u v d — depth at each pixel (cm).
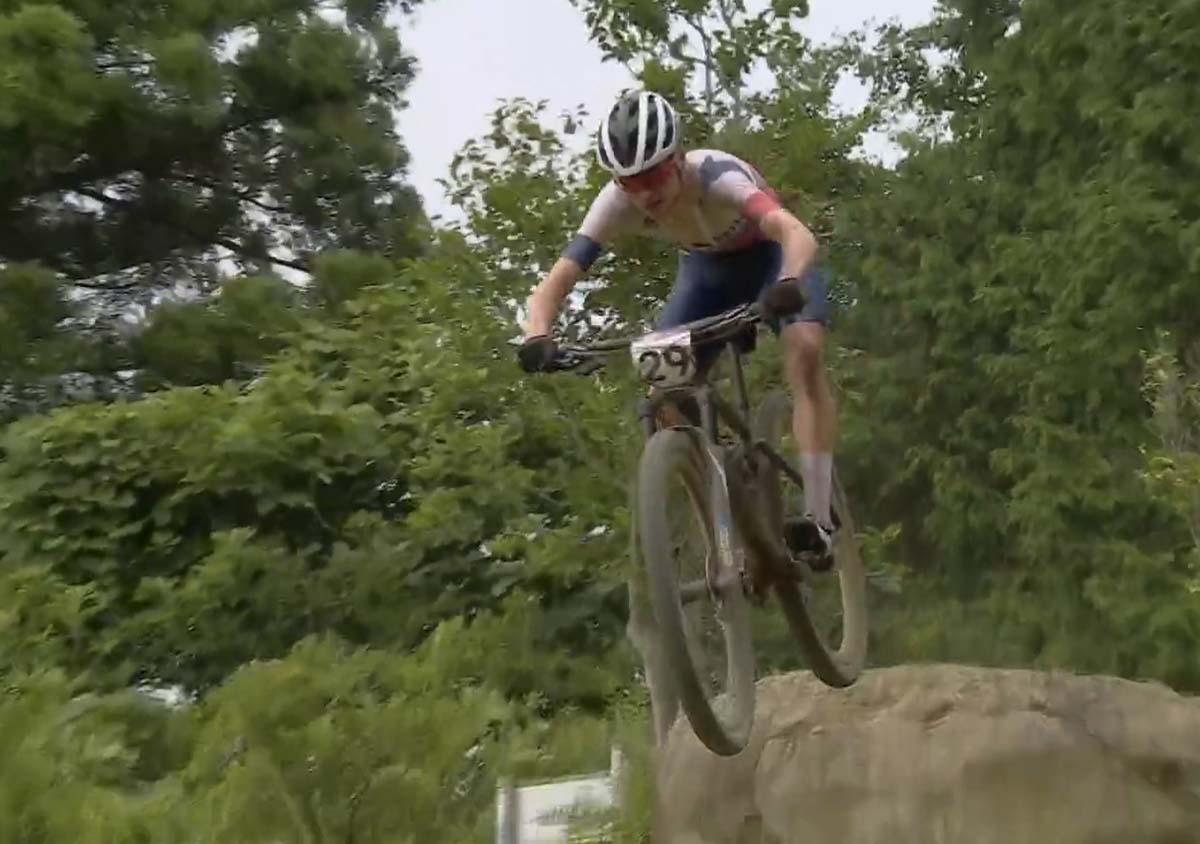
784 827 1020
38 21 2364
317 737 800
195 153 2828
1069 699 1021
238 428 1802
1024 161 2806
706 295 748
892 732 1023
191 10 2689
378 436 1889
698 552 679
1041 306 2541
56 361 2353
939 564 2750
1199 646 2052
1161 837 962
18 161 2470
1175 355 2022
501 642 1564
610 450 1628
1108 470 2284
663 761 1095
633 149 661
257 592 1711
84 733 834
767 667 1526
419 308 1770
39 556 1741
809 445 739
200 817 775
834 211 1866
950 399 2775
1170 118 2242
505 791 898
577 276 723
